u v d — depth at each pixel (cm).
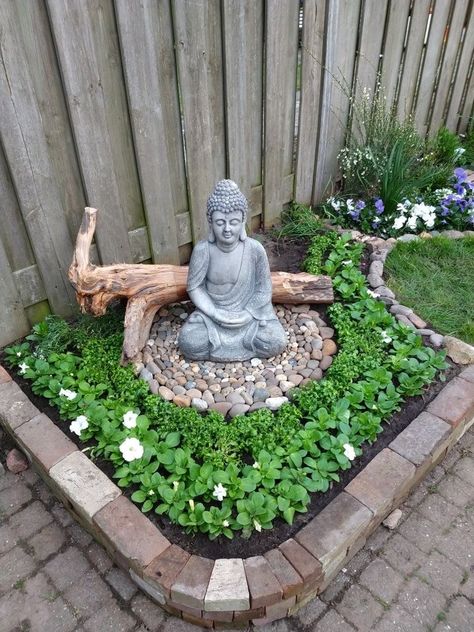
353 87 438
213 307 281
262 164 400
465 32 531
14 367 296
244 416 252
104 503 217
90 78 275
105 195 311
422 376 272
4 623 212
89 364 283
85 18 260
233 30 325
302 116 405
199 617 202
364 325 307
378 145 437
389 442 247
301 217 426
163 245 359
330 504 217
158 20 289
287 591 191
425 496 257
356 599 218
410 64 486
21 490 262
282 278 319
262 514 208
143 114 304
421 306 346
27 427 252
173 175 346
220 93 343
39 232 295
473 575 226
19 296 305
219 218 250
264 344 284
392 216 427
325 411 249
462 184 473
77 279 276
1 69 245
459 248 403
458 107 596
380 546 237
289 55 371
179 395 268
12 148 263
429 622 211
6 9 237
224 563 196
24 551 236
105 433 241
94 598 220
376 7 411
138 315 290
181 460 229
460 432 276
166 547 202
